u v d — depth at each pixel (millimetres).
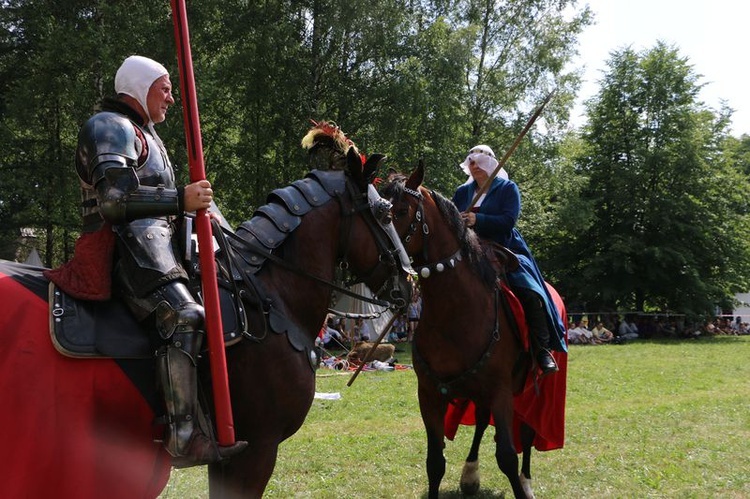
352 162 3160
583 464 5699
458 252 4125
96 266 2506
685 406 8711
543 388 4883
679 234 28797
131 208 2381
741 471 5438
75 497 2326
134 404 2494
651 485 5062
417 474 5414
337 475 5297
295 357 2871
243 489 2771
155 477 2590
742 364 14398
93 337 2436
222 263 2824
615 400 9406
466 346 4090
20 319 2385
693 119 29391
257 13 20125
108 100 2672
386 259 3191
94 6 17188
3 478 2252
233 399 2729
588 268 28203
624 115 29953
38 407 2320
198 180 2598
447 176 20797
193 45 18312
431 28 21797
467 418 5410
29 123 17297
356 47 20906
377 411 8406
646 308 30469
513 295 4340
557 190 26672
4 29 18359
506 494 4977
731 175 29688
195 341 2482
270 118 20828
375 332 16391
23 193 17781
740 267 28672
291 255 2998
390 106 20656
